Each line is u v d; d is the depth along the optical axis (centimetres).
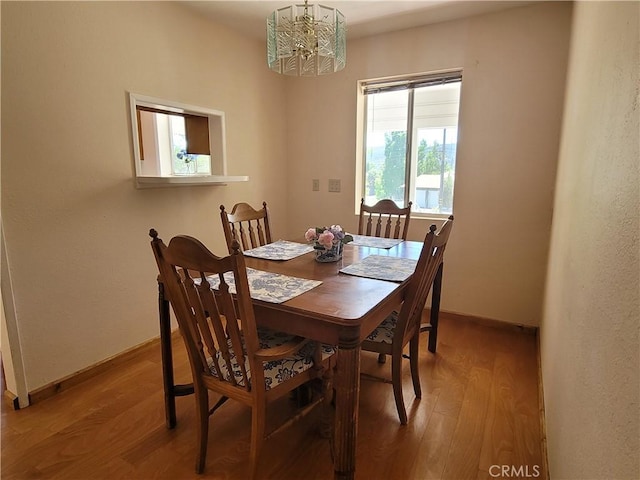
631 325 66
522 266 273
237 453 160
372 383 212
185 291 134
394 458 156
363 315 125
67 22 190
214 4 246
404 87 304
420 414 184
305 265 188
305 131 348
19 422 178
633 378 63
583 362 104
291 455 159
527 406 190
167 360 170
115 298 227
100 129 209
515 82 258
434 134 304
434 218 306
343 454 131
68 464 153
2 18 167
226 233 228
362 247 231
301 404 185
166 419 176
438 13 260
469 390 204
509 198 271
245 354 149
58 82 189
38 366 193
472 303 294
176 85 250
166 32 240
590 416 91
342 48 199
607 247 88
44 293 193
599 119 111
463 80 274
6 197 175
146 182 230
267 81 329
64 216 198
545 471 146
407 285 164
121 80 217
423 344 259
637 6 77
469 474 148
